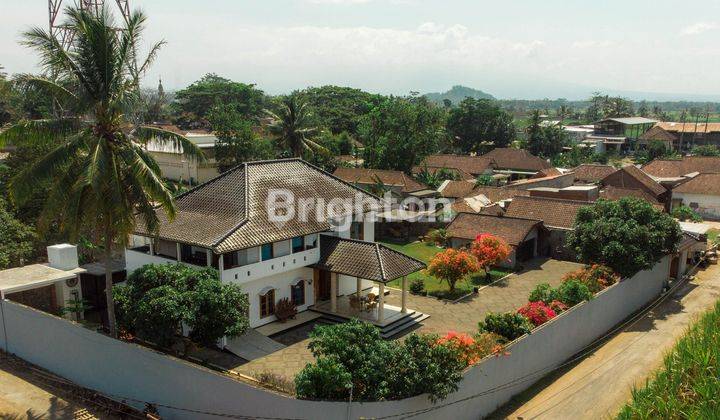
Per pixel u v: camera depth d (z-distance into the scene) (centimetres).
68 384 2088
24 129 1888
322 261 2947
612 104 17312
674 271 3912
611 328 3008
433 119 7362
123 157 1992
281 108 5997
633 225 3181
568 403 2141
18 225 2980
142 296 2150
